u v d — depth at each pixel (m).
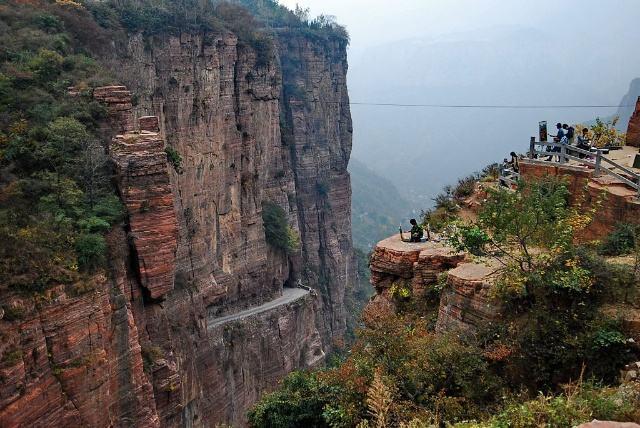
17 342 21.17
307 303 78.75
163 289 31.62
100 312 25.19
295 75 100.88
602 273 13.84
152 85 56.00
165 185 31.05
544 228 14.75
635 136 27.31
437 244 19.95
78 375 23.53
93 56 46.66
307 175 101.31
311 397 18.92
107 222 28.17
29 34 40.88
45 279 23.17
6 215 24.84
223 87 66.19
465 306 15.69
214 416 52.97
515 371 13.85
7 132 29.95
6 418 20.09
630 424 7.62
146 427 27.98
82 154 30.00
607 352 12.73
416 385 14.61
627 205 17.39
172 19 59.16
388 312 17.61
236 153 69.44
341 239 109.44
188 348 50.38
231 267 68.38
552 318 13.77
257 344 67.19
